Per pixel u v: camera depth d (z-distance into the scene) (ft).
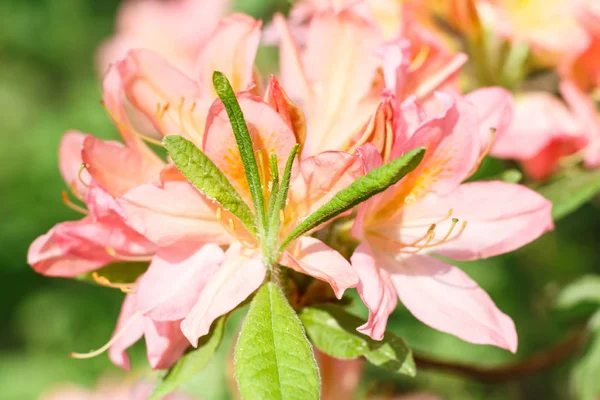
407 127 1.35
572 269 2.25
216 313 1.30
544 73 1.70
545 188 1.59
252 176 1.30
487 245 1.38
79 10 3.07
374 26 1.41
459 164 1.37
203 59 1.38
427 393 2.06
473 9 1.60
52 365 2.62
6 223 2.77
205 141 1.32
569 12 1.66
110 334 2.63
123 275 1.41
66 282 2.71
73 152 1.44
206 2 2.20
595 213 2.24
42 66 3.12
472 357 2.21
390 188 1.36
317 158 1.31
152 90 1.40
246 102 1.31
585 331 1.65
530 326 2.20
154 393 1.35
